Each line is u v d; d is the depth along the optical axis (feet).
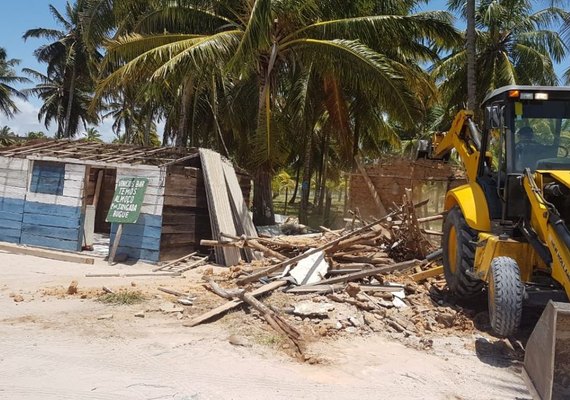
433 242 36.63
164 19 56.65
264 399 14.75
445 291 27.12
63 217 42.70
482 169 24.52
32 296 25.07
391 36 54.54
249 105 75.00
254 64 53.52
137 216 37.32
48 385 14.84
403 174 56.18
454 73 80.23
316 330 20.85
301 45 52.80
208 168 41.42
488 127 22.36
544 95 21.27
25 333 19.30
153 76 45.01
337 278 26.37
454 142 29.14
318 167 115.55
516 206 20.68
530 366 14.64
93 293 25.57
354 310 23.00
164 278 31.35
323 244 32.01
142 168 39.24
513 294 18.26
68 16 135.33
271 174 59.26
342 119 63.62
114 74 51.24
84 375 15.70
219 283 27.78
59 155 44.42
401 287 25.98
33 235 43.57
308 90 63.98
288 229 56.70
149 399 14.24
